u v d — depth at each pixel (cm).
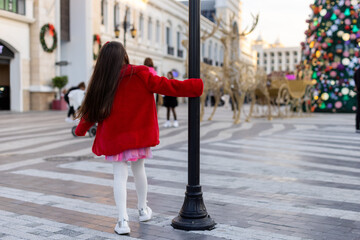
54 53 2672
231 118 1858
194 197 347
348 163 674
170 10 4525
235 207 411
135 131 321
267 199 443
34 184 520
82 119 333
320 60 2258
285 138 1038
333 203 426
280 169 621
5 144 936
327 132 1191
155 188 495
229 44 1541
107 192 477
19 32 2430
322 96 2286
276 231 336
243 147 871
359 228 345
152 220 369
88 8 2948
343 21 2172
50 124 1512
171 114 2150
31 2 2470
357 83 1161
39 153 796
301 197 452
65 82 2594
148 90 327
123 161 335
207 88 1659
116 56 320
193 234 329
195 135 345
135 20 3775
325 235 326
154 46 4178
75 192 477
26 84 2502
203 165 656
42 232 335
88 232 335
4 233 332
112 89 316
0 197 454
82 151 823
